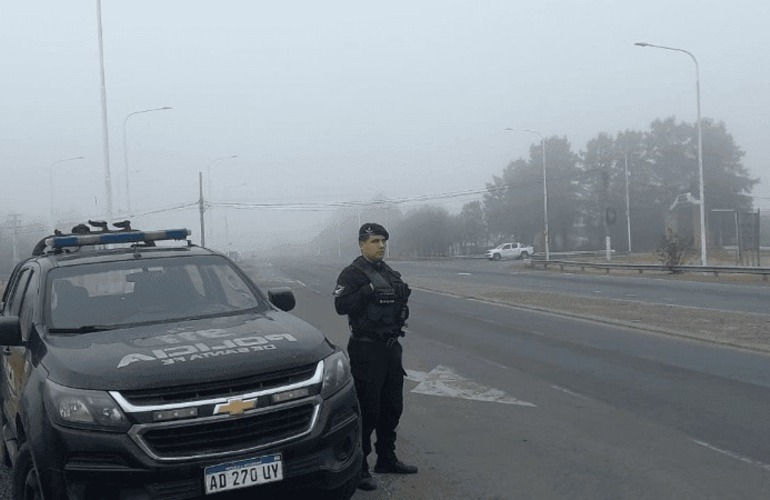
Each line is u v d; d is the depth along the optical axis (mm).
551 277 41062
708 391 9898
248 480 4727
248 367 4844
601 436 8031
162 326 5715
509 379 11297
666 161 87312
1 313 7383
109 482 4551
